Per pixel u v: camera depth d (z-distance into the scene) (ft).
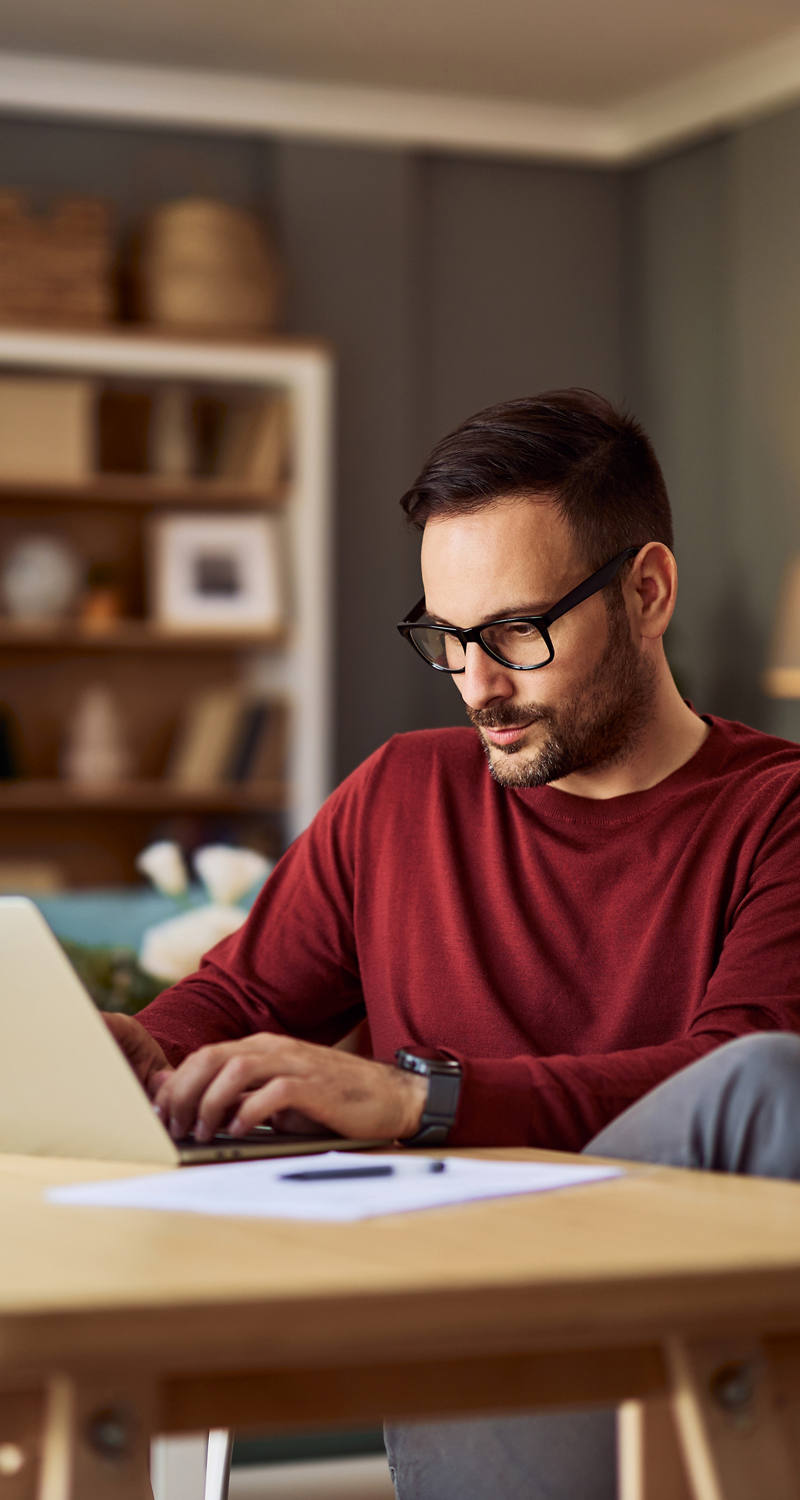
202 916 7.04
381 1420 2.01
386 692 19.02
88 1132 3.29
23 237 17.40
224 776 18.31
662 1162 3.15
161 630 18.08
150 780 18.81
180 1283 1.88
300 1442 6.66
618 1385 2.05
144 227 18.10
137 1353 1.79
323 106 18.74
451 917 4.88
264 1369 1.89
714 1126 3.10
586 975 4.69
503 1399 1.99
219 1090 3.31
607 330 19.97
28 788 17.88
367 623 18.98
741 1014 4.00
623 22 16.97
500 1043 4.71
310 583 18.22
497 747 4.62
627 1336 1.96
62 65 17.84
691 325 18.95
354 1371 1.93
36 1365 1.77
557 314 19.83
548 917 4.77
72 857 18.42
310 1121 3.38
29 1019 3.27
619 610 4.64
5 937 3.24
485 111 19.11
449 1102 3.39
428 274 19.43
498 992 4.77
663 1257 2.04
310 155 18.94
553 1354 2.01
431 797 5.08
